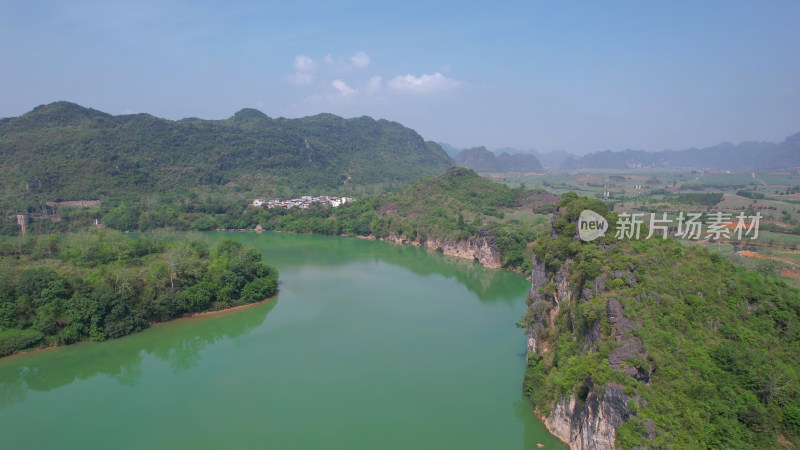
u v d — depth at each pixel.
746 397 40.72
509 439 52.47
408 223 181.50
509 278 124.06
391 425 55.28
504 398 61.19
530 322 64.25
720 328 47.78
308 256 153.50
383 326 87.06
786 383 41.28
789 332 47.66
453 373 68.06
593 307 47.22
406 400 60.81
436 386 64.38
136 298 86.25
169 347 78.44
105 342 79.94
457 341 79.81
